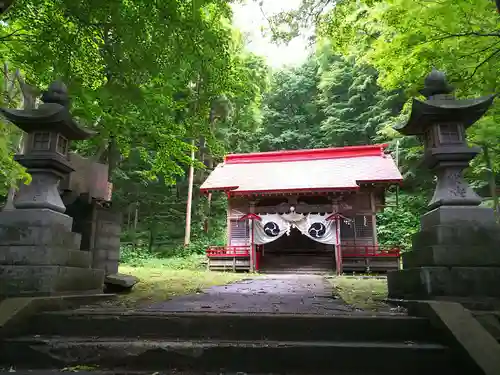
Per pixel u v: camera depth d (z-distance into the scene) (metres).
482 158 11.89
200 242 25.50
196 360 3.76
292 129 38.56
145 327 4.37
